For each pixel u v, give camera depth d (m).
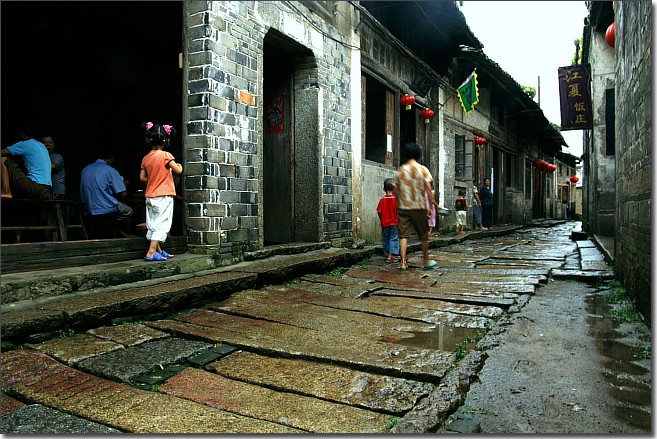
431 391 2.63
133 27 7.38
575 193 42.06
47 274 4.01
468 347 3.47
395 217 7.87
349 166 8.68
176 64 7.95
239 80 6.03
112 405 2.41
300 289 5.34
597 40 12.11
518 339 3.62
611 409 2.40
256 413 2.36
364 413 2.37
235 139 5.96
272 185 8.10
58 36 7.64
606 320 4.19
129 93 8.50
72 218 6.40
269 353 3.23
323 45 7.84
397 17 11.29
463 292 5.30
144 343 3.35
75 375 2.78
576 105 12.32
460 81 15.22
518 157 22.00
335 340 3.52
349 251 7.58
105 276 4.28
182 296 4.25
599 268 6.89
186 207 5.67
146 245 5.31
